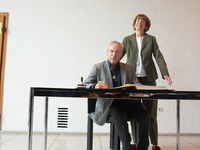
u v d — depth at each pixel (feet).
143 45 7.91
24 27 11.78
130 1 12.26
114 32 12.08
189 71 12.05
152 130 7.85
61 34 11.89
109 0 12.21
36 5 11.93
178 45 12.13
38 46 11.75
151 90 3.94
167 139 10.42
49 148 8.04
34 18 11.87
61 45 11.84
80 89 3.82
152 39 8.04
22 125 11.34
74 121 11.45
